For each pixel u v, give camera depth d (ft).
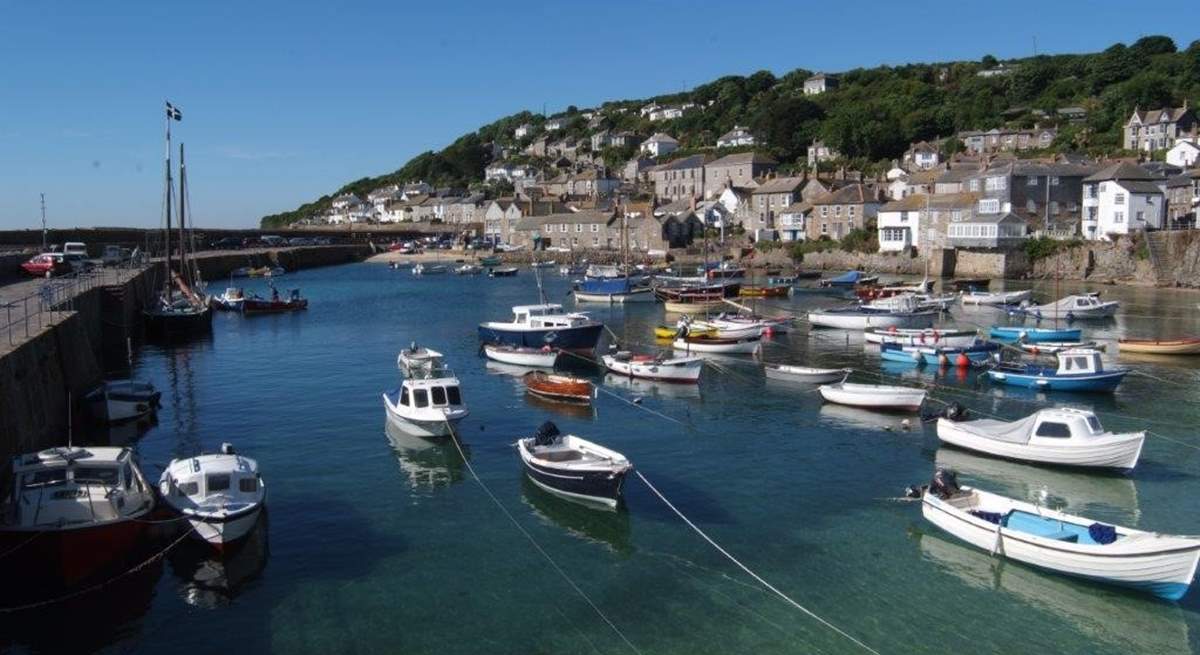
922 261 345.31
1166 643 61.31
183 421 119.44
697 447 106.52
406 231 613.11
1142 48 559.79
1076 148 458.09
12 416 87.10
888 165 510.17
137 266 255.09
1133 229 318.45
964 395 134.51
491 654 59.41
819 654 59.67
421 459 101.71
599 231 480.23
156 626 62.75
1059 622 64.03
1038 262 323.78
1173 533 79.46
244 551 75.41
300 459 101.65
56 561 64.90
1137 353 168.35
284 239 567.59
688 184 547.49
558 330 170.30
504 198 585.22
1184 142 395.75
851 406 125.39
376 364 164.55
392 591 68.33
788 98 631.56
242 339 199.41
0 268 223.92
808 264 388.78
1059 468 96.37
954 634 62.34
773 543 77.51
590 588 69.05
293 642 60.80
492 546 77.05
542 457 91.04
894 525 81.35
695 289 267.39
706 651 59.93
